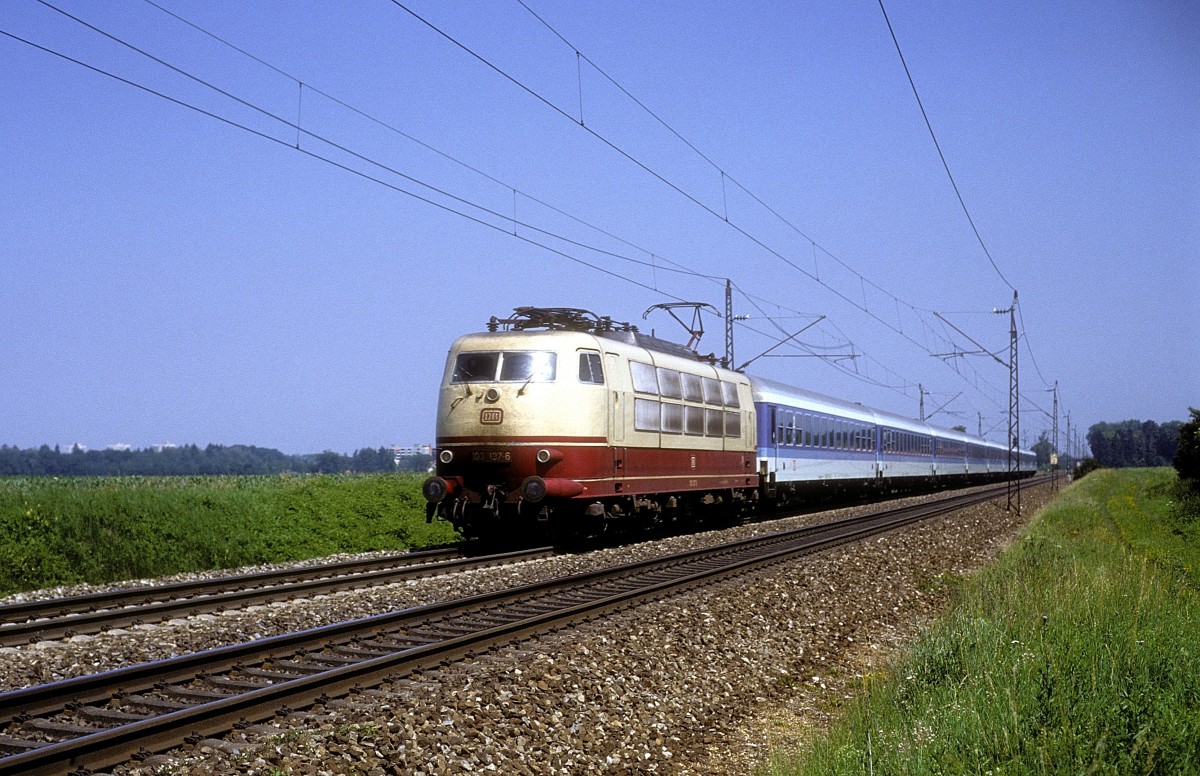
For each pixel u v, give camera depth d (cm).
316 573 1650
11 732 716
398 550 2248
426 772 688
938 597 1709
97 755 651
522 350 1998
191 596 1425
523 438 1953
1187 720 684
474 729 765
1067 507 3809
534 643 1075
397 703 810
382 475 3334
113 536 1811
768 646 1214
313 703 808
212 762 662
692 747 858
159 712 780
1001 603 1276
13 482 2089
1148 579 1269
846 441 4184
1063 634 963
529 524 2062
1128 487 6116
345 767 672
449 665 957
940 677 989
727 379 2736
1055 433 9319
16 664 967
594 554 2000
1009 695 728
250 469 11962
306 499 2306
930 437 5762
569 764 754
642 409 2188
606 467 2030
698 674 1048
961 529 2855
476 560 1778
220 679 873
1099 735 681
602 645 1073
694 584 1531
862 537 2405
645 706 917
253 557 1970
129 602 1338
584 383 1991
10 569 1606
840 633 1363
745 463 2838
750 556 1956
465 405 1997
